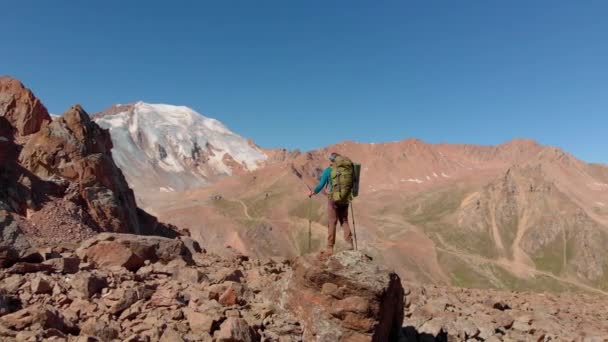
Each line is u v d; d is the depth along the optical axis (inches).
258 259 853.8
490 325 559.8
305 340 410.3
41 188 935.7
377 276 403.5
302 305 431.2
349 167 445.4
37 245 754.8
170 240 633.6
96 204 1023.0
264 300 480.4
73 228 885.2
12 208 846.5
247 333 385.1
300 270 443.8
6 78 1376.7
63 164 1035.3
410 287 765.9
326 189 456.1
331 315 405.4
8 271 450.0
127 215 1139.9
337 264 413.7
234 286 486.9
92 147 1148.5
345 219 450.6
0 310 362.3
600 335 583.8
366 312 392.5
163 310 419.8
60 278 454.6
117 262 547.5
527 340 542.3
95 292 439.2
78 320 384.8
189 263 641.6
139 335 360.8
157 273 544.4
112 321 386.3
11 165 907.4
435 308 585.0
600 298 966.4
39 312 352.8
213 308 432.5
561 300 912.3
